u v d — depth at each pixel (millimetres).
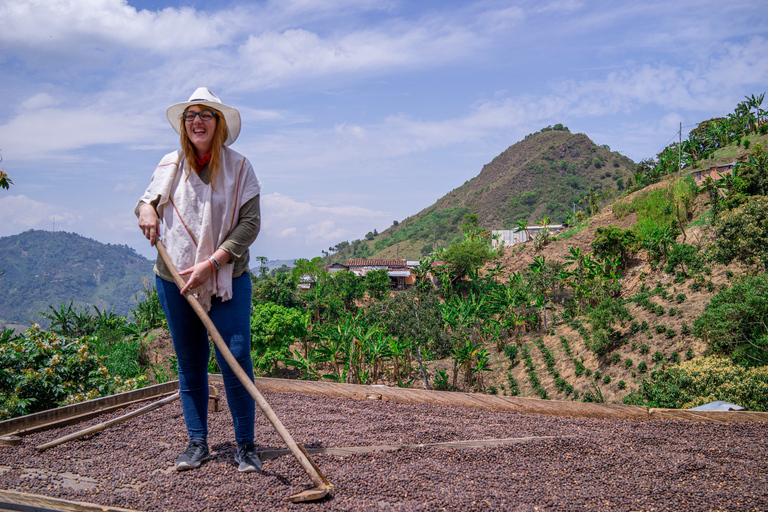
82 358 6555
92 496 1797
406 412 3432
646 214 57031
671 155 70688
